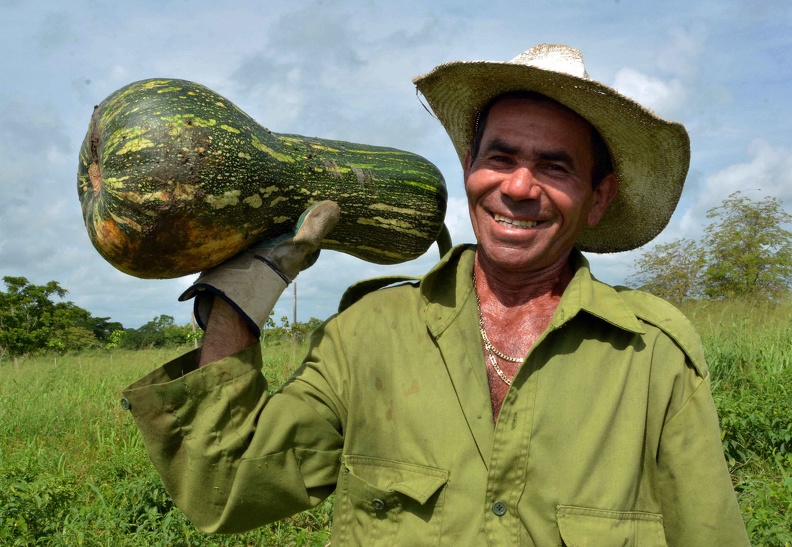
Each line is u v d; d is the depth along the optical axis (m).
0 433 8.58
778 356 7.90
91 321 58.41
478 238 2.23
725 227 19.02
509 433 1.94
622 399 1.98
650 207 2.50
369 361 2.12
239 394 2.11
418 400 2.03
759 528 4.10
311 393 2.16
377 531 2.01
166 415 2.05
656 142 2.21
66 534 4.75
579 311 2.05
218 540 4.80
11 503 4.89
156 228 2.15
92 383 12.01
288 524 5.07
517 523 1.90
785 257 18.59
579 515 1.88
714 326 10.46
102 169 2.20
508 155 2.12
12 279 32.78
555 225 2.13
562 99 2.09
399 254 2.78
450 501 1.93
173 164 2.14
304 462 2.15
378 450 2.07
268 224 2.38
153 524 4.88
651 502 2.04
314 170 2.49
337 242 2.67
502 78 2.13
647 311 2.14
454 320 2.10
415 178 2.70
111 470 6.46
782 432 5.60
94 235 2.26
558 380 1.99
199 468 2.07
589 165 2.22
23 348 31.06
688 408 2.03
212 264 2.30
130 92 2.28
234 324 2.18
